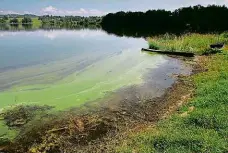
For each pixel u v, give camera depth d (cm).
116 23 9694
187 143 884
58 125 1130
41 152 937
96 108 1319
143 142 931
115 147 928
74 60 2588
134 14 8569
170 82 1780
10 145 978
